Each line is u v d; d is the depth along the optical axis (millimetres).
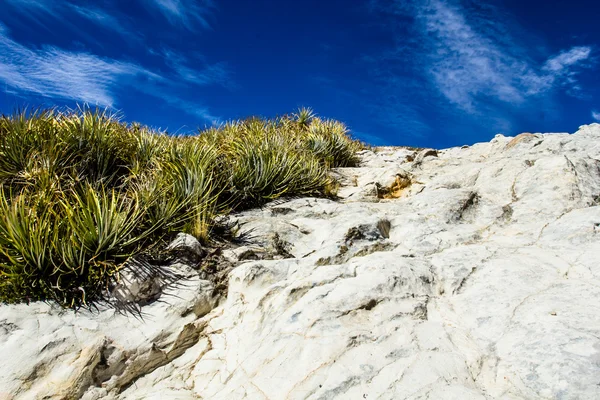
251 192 5602
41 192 3848
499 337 2629
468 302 3092
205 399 2574
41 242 3186
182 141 6602
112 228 3494
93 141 5203
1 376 2441
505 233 4336
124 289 3299
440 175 7410
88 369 2648
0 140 4820
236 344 2965
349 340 2619
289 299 3111
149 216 4168
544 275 3176
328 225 4707
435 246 4172
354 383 2322
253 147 6168
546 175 5363
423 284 3322
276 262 3812
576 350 2266
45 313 2943
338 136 9031
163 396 2586
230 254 4035
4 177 4500
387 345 2592
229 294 3592
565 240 3730
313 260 3928
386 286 3162
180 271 3652
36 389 2459
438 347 2578
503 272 3322
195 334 3186
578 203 4621
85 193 3967
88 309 3084
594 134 7797
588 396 2008
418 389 2227
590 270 3121
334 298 3018
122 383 2738
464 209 5098
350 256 4055
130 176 5055
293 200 5777
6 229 3291
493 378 2354
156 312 3201
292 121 10859
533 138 8172
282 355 2629
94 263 3328
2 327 2732
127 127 6371
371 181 7059
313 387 2342
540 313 2688
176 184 4762
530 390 2176
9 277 3064
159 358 2934
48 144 4883
